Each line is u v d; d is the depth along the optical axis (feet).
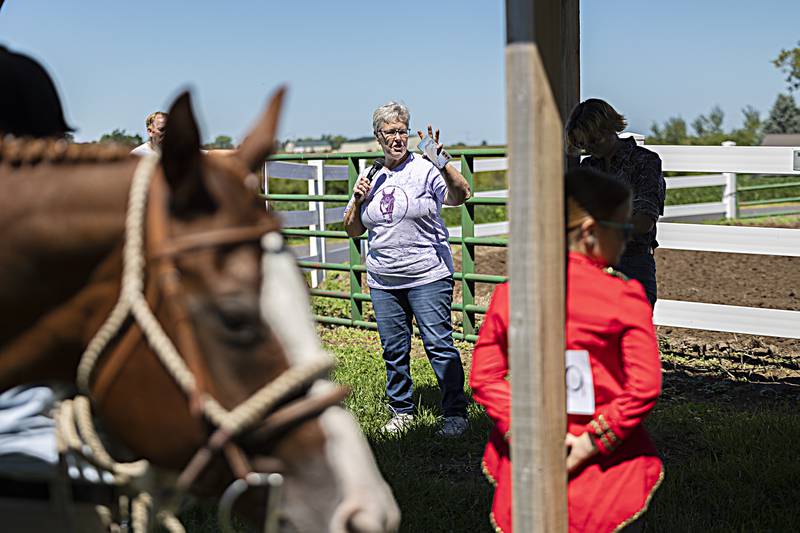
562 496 8.04
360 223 18.67
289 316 5.60
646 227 15.12
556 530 7.93
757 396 20.58
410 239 17.67
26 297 5.77
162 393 5.64
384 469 15.55
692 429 17.75
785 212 68.64
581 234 8.73
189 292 5.49
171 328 5.52
